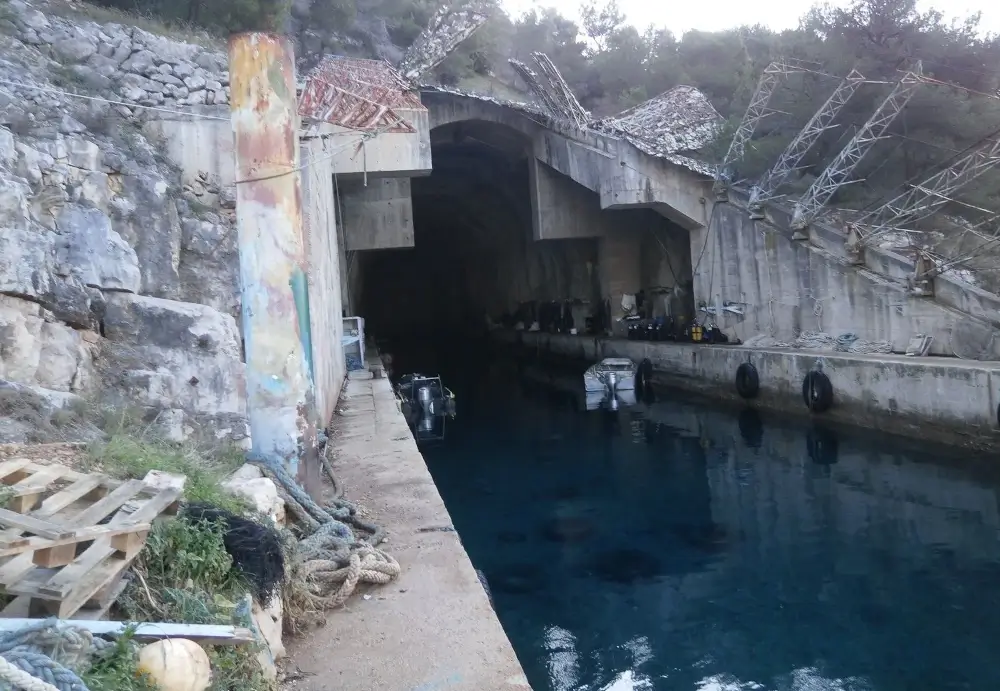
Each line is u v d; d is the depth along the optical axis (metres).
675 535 12.90
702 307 27.05
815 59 27.31
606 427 22.56
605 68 47.38
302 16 29.47
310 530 6.06
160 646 2.91
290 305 6.52
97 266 8.02
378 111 12.87
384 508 7.45
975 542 11.87
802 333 22.73
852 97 25.09
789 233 23.00
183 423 7.56
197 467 5.46
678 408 24.73
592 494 15.55
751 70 34.41
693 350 26.16
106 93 11.74
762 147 25.45
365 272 44.53
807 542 12.33
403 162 18.89
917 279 18.88
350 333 22.86
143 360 7.86
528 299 44.69
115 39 12.40
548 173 30.39
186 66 12.67
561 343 38.09
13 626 2.69
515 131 29.81
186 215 11.34
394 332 56.84
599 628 9.43
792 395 21.23
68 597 2.97
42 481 3.88
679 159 27.00
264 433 6.57
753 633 9.23
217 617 3.62
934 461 16.11
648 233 31.94
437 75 35.97
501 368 39.41
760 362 22.73
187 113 12.34
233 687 3.42
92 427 6.26
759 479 16.19
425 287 57.03
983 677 8.11
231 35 6.33
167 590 3.64
